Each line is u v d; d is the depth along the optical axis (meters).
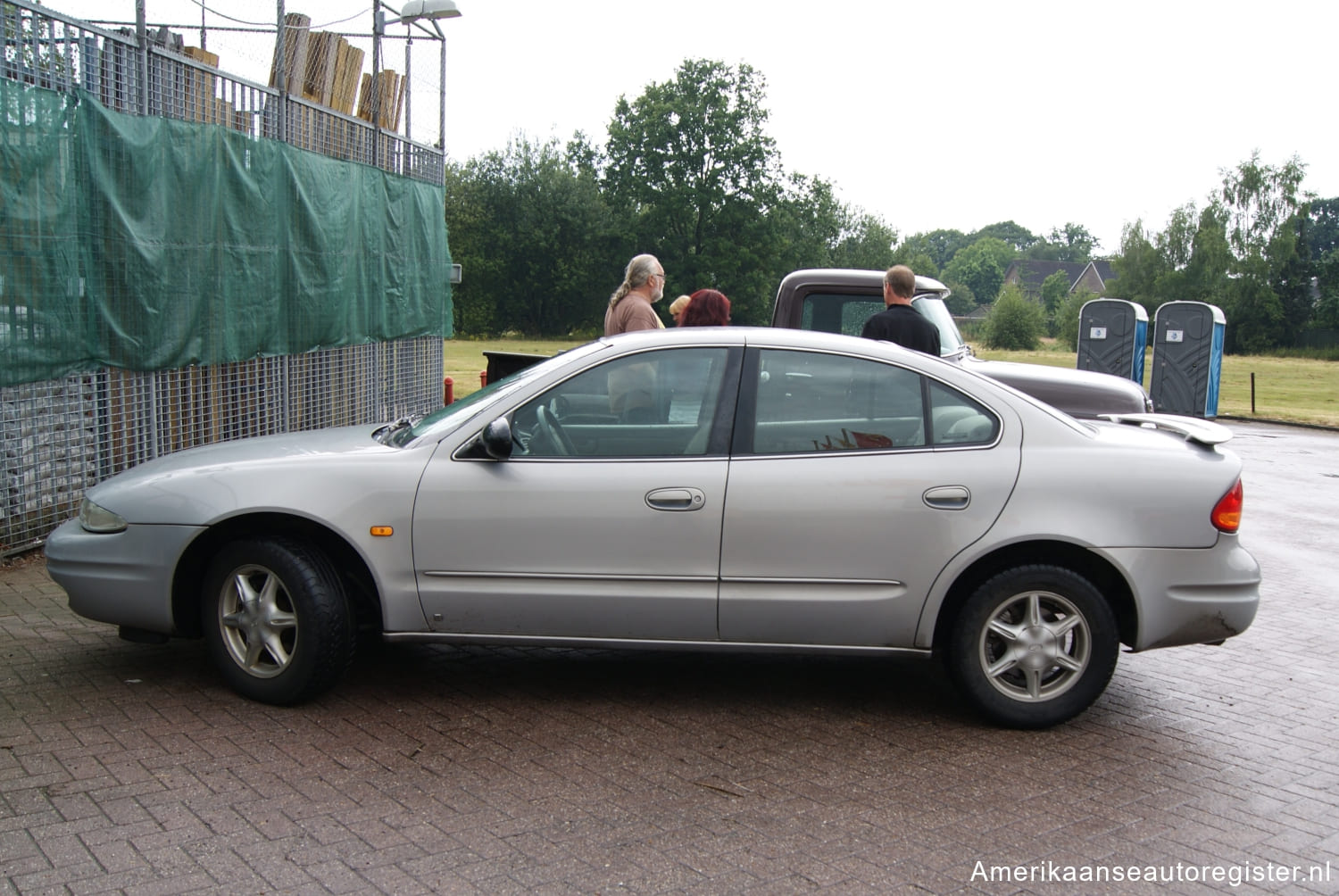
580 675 5.23
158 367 7.80
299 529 4.73
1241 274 79.25
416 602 4.60
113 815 3.58
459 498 4.55
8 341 6.39
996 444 4.57
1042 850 3.55
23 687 4.77
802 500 4.48
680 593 4.54
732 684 5.16
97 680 4.89
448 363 36.00
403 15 12.58
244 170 8.93
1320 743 4.60
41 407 6.85
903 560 4.49
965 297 149.25
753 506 4.48
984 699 4.59
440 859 3.36
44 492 6.94
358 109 12.05
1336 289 79.12
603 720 4.63
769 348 4.70
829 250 90.81
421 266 13.56
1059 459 4.54
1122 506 4.49
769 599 4.52
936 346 7.31
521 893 3.16
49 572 4.86
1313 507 11.31
